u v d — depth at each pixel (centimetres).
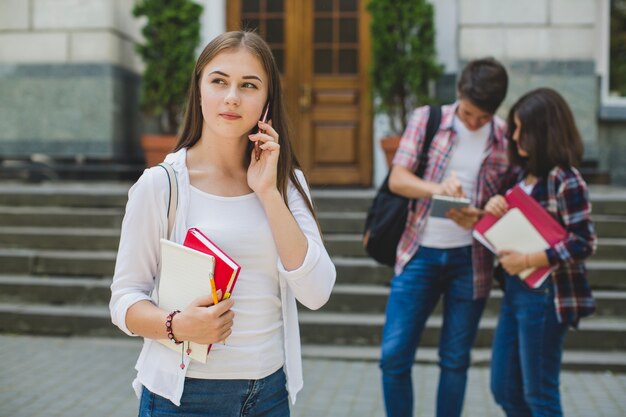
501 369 340
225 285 178
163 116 855
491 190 355
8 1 875
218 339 180
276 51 904
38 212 692
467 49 812
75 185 823
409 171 358
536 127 322
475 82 336
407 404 346
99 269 636
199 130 205
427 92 794
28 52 875
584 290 319
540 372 316
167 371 188
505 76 341
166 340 187
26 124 877
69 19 869
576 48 812
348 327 556
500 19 810
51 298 611
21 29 875
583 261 321
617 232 638
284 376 206
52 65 872
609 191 751
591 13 809
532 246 318
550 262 311
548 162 321
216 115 192
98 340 574
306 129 902
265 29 905
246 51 195
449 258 347
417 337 349
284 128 207
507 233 322
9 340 570
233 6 906
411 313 347
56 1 870
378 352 539
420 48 777
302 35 901
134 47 839
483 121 349
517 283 323
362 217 666
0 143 883
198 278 180
